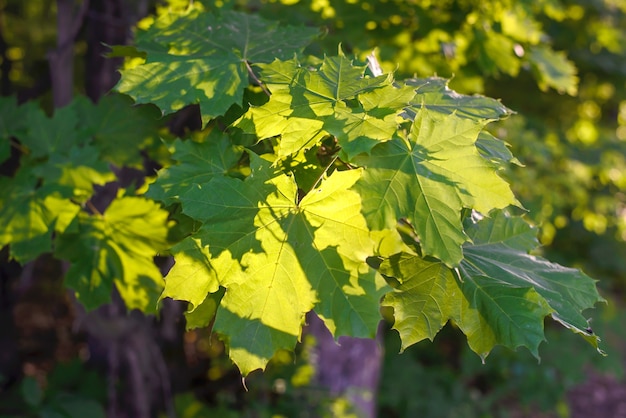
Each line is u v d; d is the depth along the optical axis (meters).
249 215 0.55
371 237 0.52
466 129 0.54
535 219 1.73
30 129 0.89
